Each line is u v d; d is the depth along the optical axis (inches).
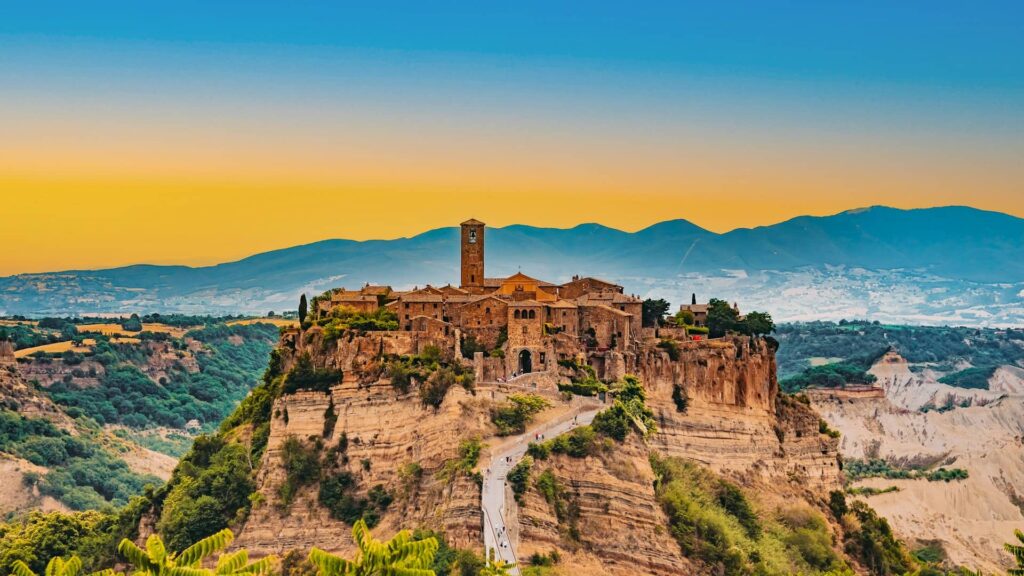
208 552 3762.3
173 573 3543.3
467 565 7711.6
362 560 3690.9
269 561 3799.2
